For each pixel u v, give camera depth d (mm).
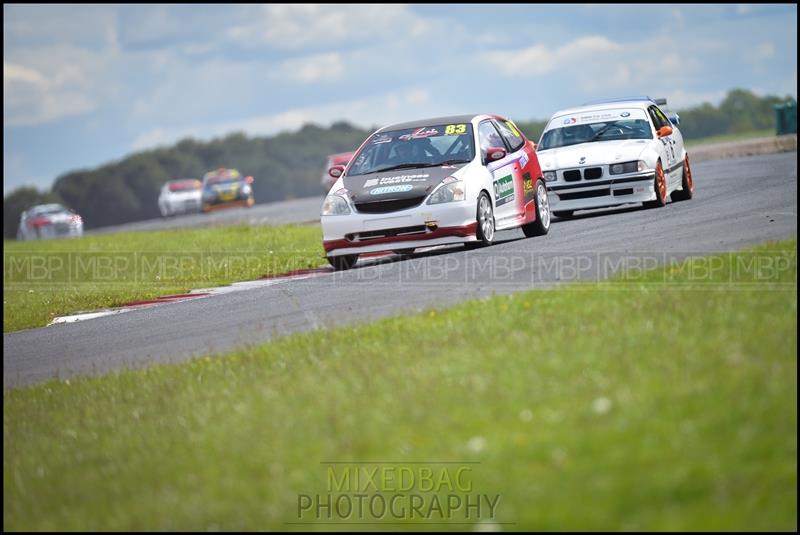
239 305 45938
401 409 23094
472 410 22406
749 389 21203
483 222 51406
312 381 27016
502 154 53344
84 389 33250
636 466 18969
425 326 31641
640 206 66688
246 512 20000
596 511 17953
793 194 61125
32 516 22406
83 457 25516
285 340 34219
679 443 19453
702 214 55500
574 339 26750
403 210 50219
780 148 120688
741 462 18703
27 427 29828
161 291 56875
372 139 55156
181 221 167625
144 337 42250
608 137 65312
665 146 64875
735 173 88312
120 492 22344
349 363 28281
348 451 21578
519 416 21672
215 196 184375
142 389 31250
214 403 27266
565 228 58375
